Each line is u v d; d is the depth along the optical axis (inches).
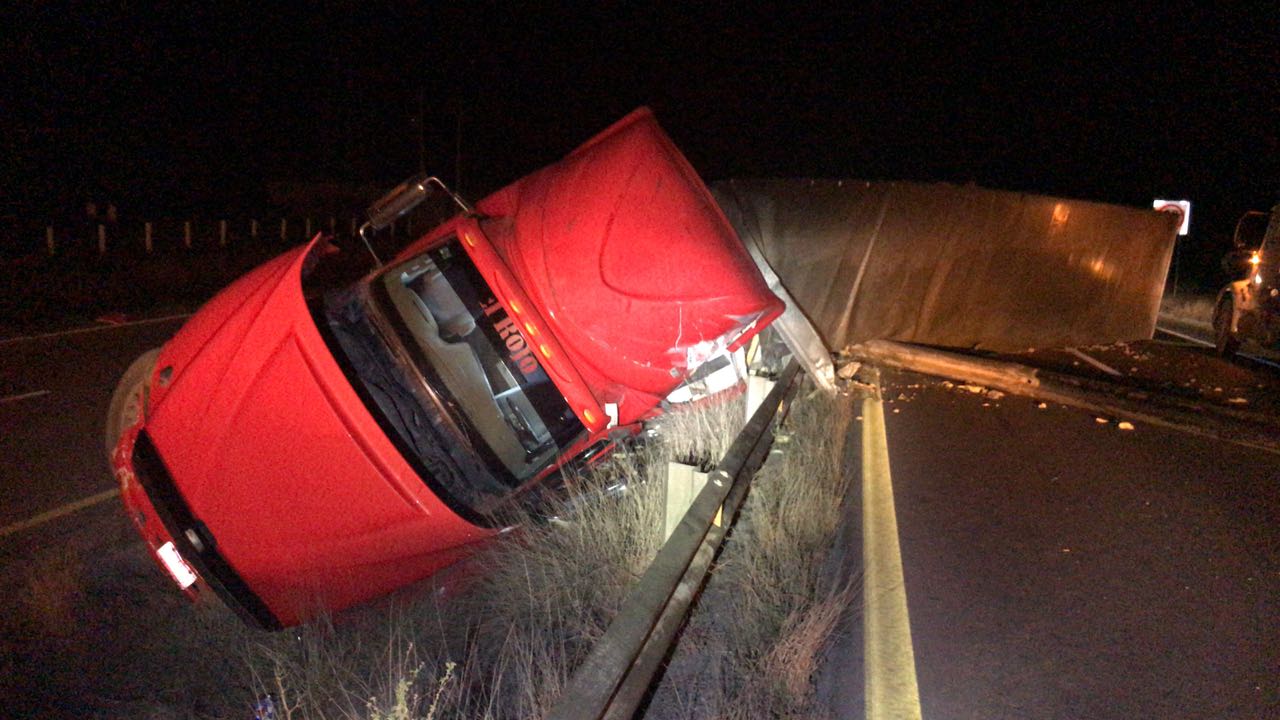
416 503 174.1
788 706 140.1
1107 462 290.8
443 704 145.5
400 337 198.4
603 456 214.1
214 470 172.6
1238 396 413.1
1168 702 145.1
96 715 153.9
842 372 394.3
